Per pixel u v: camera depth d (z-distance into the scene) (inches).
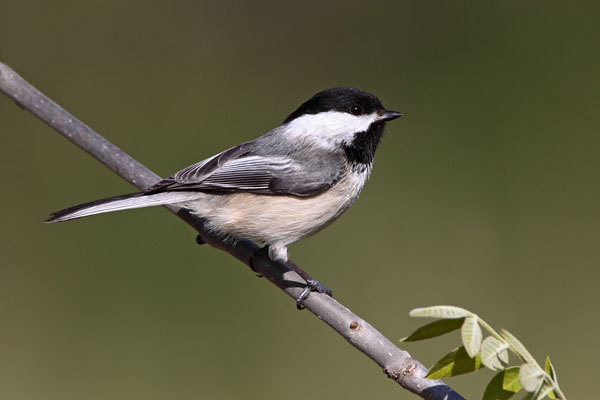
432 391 159.3
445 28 513.0
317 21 520.1
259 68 500.7
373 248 413.1
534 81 480.4
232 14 514.3
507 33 503.5
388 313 380.8
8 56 470.3
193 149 448.8
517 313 378.9
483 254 406.3
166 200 236.8
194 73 489.1
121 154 239.6
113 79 480.1
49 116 239.9
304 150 254.8
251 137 458.9
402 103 481.1
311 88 489.1
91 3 496.4
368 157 266.7
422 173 454.0
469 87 485.7
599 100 465.7
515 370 115.6
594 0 496.4
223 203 244.8
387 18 523.2
